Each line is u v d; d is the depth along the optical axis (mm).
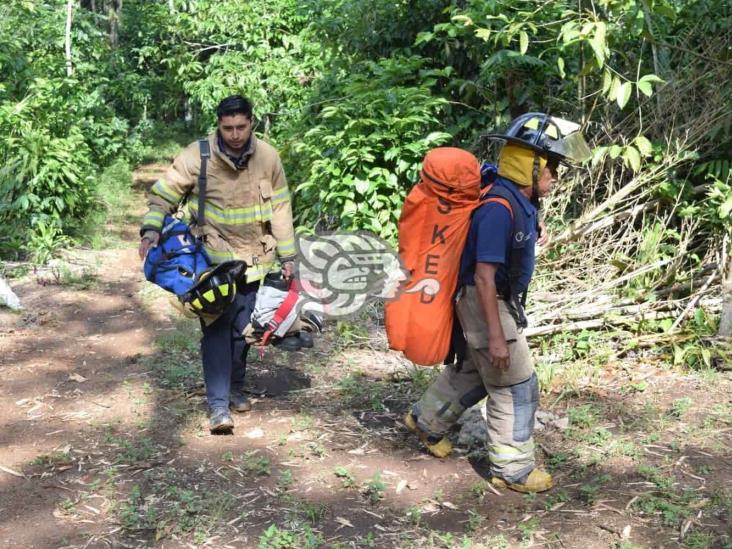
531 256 3590
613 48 6387
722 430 4309
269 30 12500
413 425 4117
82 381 5160
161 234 4199
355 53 8344
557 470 3982
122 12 18828
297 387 5035
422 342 3650
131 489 3822
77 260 8172
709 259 5684
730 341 5117
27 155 8602
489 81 6781
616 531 3447
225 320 4340
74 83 11070
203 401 4812
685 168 6191
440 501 3730
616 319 5352
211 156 4148
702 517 3527
